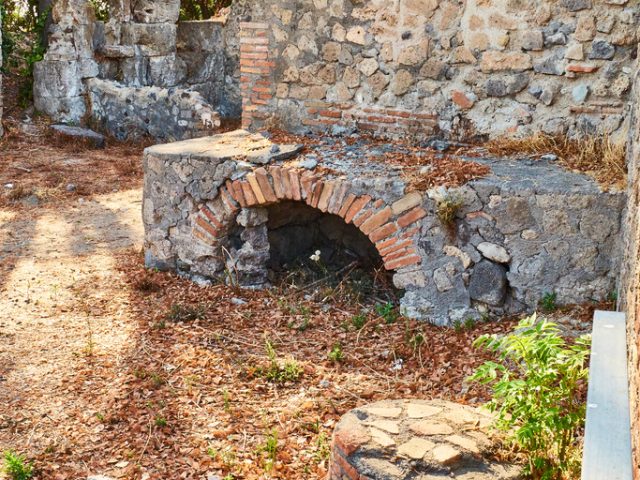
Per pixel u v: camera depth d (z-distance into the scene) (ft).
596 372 10.36
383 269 24.30
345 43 24.90
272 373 18.31
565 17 21.90
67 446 15.66
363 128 25.20
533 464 12.32
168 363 19.08
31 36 50.19
